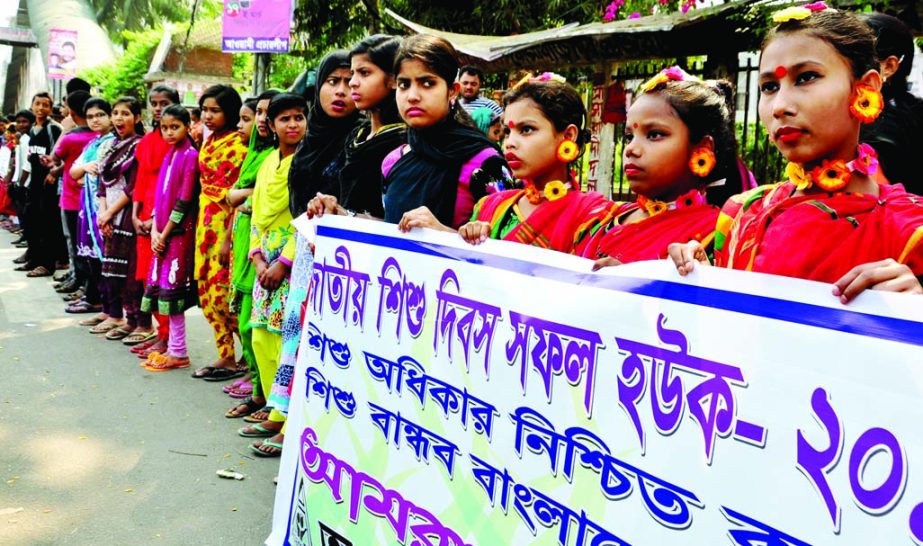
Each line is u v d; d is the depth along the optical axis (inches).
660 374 63.2
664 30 217.3
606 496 67.0
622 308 66.6
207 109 198.1
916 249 56.3
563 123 92.4
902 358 49.2
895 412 49.3
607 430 67.2
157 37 1040.2
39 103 358.6
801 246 61.4
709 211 81.4
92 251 273.1
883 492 49.7
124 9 1438.2
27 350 231.1
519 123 93.2
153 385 200.5
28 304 298.4
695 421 60.4
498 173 111.4
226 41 374.3
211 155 197.8
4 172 523.5
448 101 112.7
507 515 76.0
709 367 59.6
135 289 242.5
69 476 144.5
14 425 169.6
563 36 234.8
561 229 91.7
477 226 83.4
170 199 208.7
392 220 115.5
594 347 68.9
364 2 419.2
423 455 86.4
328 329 102.9
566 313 71.7
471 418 80.8
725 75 226.4
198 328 269.1
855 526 51.0
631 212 87.9
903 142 93.7
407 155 117.2
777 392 55.4
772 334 55.9
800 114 60.8
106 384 200.4
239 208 173.6
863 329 51.1
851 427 51.4
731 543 57.7
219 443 161.8
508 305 77.8
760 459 56.1
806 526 53.4
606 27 229.5
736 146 92.4
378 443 92.7
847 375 51.7
